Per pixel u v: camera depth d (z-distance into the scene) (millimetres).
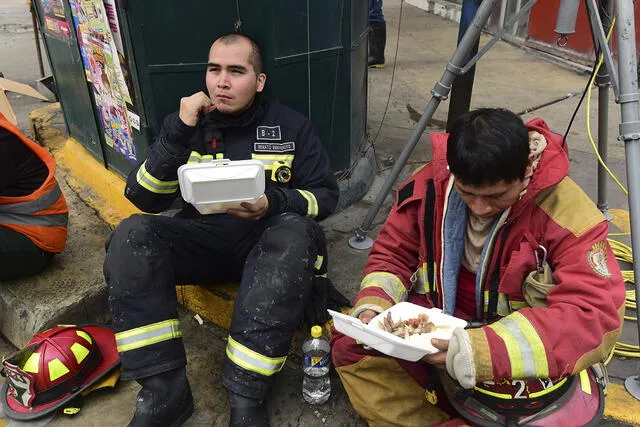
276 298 1681
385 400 1698
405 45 7410
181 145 1835
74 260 2553
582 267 1334
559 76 5797
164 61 2303
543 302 1430
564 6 1956
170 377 1726
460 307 1668
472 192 1314
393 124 4336
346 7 2572
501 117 1266
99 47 2604
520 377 1284
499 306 1531
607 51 1677
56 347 1926
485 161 1231
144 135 2496
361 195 3098
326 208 1995
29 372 1886
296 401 1959
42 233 2287
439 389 1668
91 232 2791
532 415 1435
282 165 1999
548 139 1451
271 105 2047
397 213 1707
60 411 1957
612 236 2750
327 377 1945
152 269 1727
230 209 1692
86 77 2891
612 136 4105
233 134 2010
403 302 1572
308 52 2518
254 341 1668
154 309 1702
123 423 1921
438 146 1570
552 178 1375
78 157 3334
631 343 2121
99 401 2014
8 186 2227
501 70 6047
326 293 2061
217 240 1975
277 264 1702
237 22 2283
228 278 2211
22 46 7840
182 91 2379
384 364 1673
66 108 3408
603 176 2719
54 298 2297
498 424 1454
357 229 2691
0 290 2367
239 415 1691
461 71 2168
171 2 2201
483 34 7828
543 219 1435
